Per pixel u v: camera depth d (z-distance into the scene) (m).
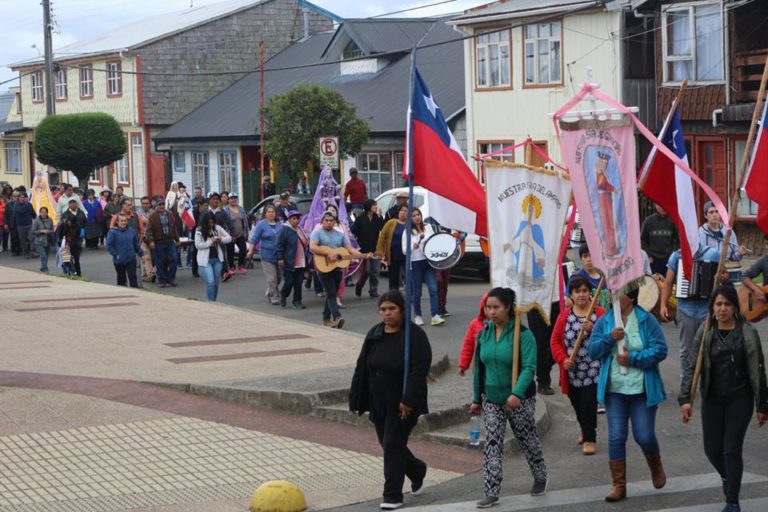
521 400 10.05
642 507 9.89
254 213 33.28
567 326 11.72
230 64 61.47
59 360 15.96
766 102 10.91
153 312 20.77
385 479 10.04
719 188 34.44
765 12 33.69
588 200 10.09
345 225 25.98
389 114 44.84
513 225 10.59
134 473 10.95
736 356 9.59
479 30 40.31
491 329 10.17
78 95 64.94
